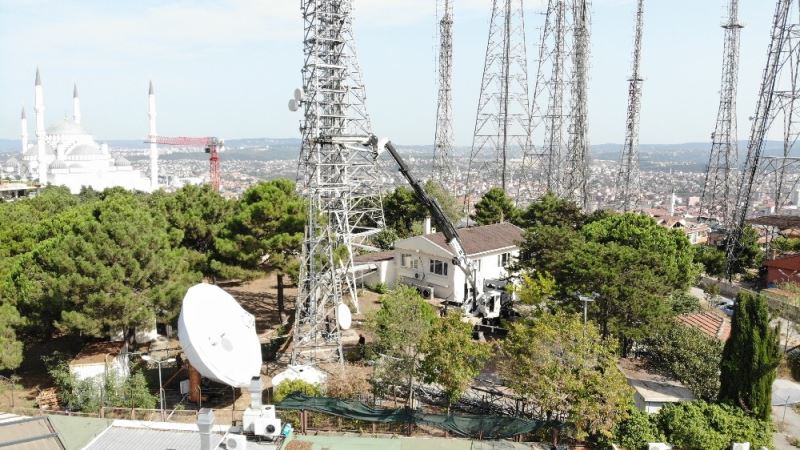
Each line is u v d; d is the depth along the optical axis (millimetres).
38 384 26531
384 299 28203
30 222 42938
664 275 29594
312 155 29203
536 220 53062
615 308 26172
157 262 27531
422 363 22828
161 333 34219
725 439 20734
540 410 22984
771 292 38250
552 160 71062
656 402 22734
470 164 70188
